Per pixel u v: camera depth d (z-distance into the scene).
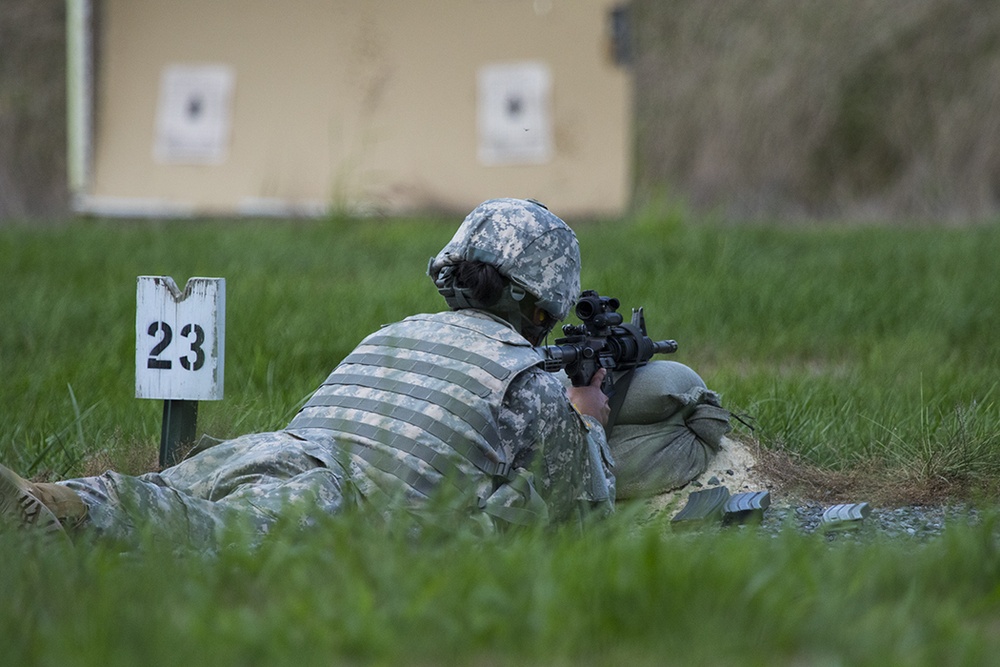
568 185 65.38
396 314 27.66
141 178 65.62
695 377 18.03
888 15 71.38
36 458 17.47
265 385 22.00
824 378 22.44
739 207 69.31
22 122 69.69
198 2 65.81
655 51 74.19
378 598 9.80
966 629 9.50
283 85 66.06
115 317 28.64
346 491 13.17
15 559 10.82
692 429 17.97
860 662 8.79
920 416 19.36
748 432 19.34
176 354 15.87
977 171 67.62
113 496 12.40
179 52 66.19
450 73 65.88
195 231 49.66
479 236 14.60
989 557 11.05
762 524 16.14
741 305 30.38
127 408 20.12
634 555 10.16
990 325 28.38
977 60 70.06
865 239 45.41
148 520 11.91
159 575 10.27
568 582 9.73
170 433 16.19
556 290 14.81
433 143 65.62
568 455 14.34
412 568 10.22
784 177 70.88
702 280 33.91
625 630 9.23
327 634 8.89
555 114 65.56
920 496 17.45
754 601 9.49
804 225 55.38
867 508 15.93
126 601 9.62
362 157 60.91
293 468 13.32
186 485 13.48
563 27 65.81
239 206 64.88
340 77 65.88
